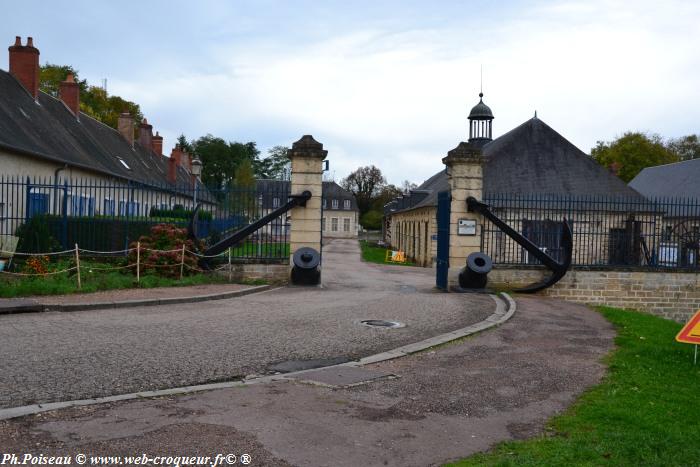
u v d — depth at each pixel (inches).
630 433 194.9
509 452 179.0
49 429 182.9
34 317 382.0
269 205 667.4
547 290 613.3
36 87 1098.7
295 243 613.6
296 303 474.6
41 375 242.4
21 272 563.8
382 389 242.7
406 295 554.3
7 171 797.2
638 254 697.6
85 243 656.4
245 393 229.8
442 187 1428.4
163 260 596.4
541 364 296.5
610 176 1210.6
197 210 629.6
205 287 547.2
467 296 559.2
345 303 481.1
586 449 179.2
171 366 265.7
